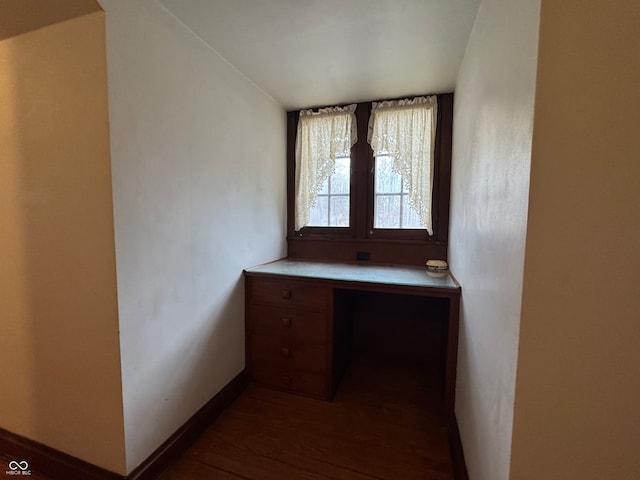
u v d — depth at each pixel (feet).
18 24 3.62
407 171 7.16
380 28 4.63
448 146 7.04
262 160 7.02
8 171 3.98
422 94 7.00
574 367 2.19
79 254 3.77
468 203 4.66
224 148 5.63
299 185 8.10
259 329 6.49
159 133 4.17
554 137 2.08
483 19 3.84
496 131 3.09
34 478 4.20
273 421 5.49
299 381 6.30
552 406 2.26
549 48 2.04
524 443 2.34
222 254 5.72
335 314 6.15
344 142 7.63
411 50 5.21
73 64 3.50
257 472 4.38
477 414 3.61
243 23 4.53
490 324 3.17
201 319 5.20
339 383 6.72
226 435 5.13
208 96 5.15
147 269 4.08
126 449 3.87
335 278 5.91
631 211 2.00
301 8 4.18
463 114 5.32
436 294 5.37
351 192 7.90
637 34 1.89
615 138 1.98
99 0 3.25
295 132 8.23
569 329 2.17
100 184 3.55
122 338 3.75
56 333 4.02
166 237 4.39
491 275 3.18
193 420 4.99
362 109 7.64
